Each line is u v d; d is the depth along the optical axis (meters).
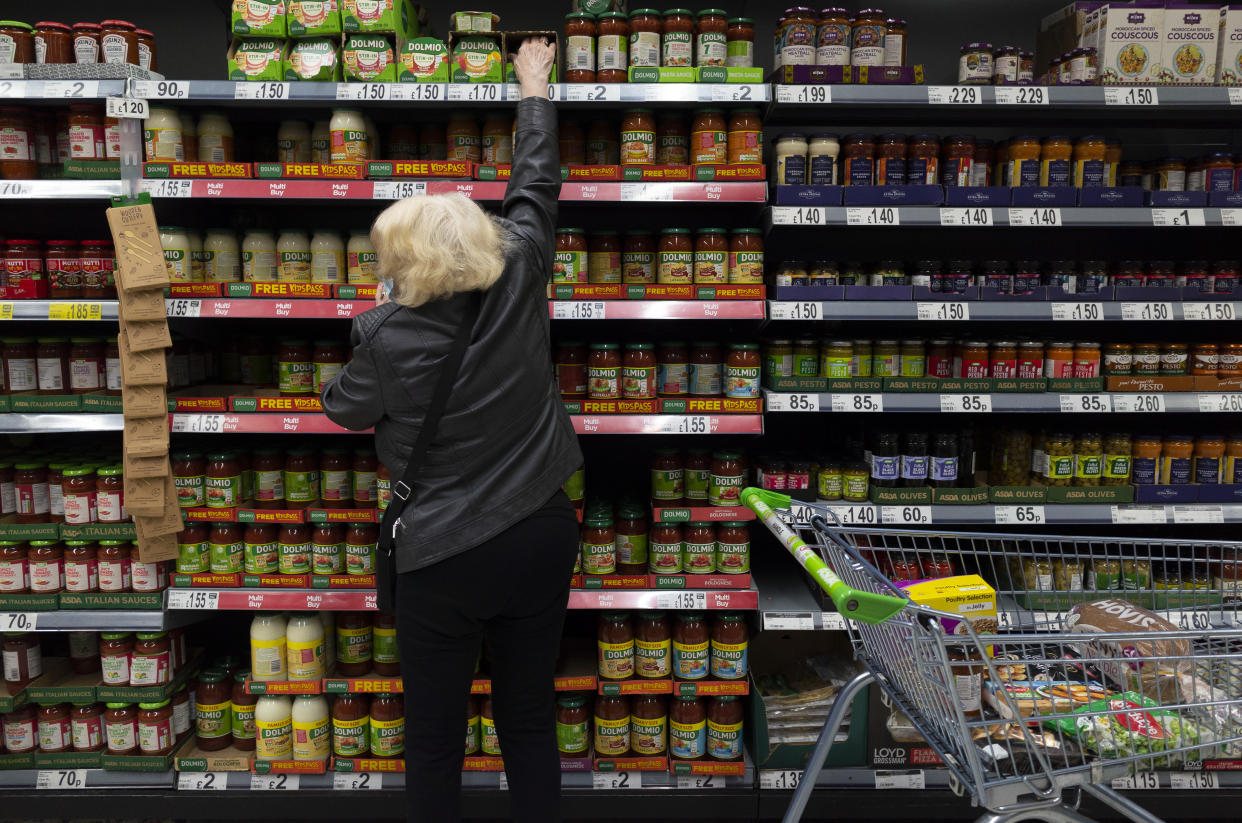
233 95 2.24
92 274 2.34
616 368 2.36
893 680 1.57
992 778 1.38
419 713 1.68
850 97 2.27
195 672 2.61
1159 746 1.47
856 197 2.33
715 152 2.32
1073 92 2.30
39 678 2.44
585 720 2.40
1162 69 2.36
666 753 2.43
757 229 2.36
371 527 2.39
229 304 2.29
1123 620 1.70
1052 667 1.88
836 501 2.45
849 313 2.35
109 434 2.93
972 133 2.86
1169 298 2.42
